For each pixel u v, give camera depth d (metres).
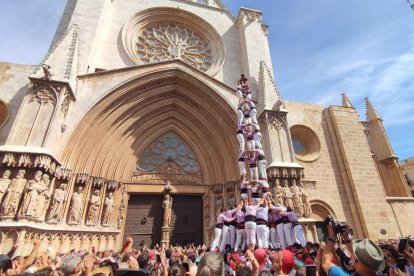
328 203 18.06
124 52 19.25
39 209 10.61
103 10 18.42
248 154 10.02
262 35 22.97
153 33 22.08
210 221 16.44
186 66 17.86
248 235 7.02
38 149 11.32
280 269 4.11
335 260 3.74
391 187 22.94
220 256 3.15
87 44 16.50
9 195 10.06
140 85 16.45
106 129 15.41
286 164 14.95
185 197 17.52
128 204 16.27
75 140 13.80
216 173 17.64
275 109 17.06
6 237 9.41
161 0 22.88
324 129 20.91
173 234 16.22
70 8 19.36
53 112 12.48
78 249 12.34
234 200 16.33
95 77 15.50
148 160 17.67
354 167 19.20
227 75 21.33
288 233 7.30
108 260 4.82
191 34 23.48
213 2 25.80
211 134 18.25
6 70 15.45
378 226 17.56
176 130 18.81
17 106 14.71
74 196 13.07
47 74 12.85
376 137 24.83
